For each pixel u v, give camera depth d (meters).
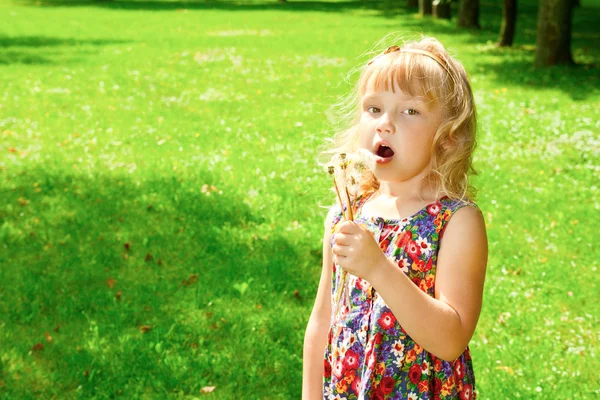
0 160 8.98
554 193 7.88
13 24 25.59
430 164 2.02
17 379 4.45
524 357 4.65
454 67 2.00
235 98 13.38
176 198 7.54
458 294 1.93
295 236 6.66
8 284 5.71
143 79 15.11
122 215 7.18
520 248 6.45
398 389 1.98
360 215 2.13
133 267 6.05
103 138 10.31
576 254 6.36
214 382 4.45
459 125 1.98
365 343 2.01
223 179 8.29
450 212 1.99
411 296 1.77
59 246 6.43
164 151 9.61
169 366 4.54
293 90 14.17
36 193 7.79
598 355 4.69
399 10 32.09
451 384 2.01
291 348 4.80
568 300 5.49
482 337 4.94
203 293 5.53
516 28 24.88
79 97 13.20
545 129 10.79
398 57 1.97
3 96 13.09
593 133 10.51
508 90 13.92
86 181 8.23
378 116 1.99
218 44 21.03
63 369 4.57
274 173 8.44
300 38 22.50
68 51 19.17
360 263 1.75
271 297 5.48
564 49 16.69
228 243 6.48
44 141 10.06
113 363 4.60
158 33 23.86
